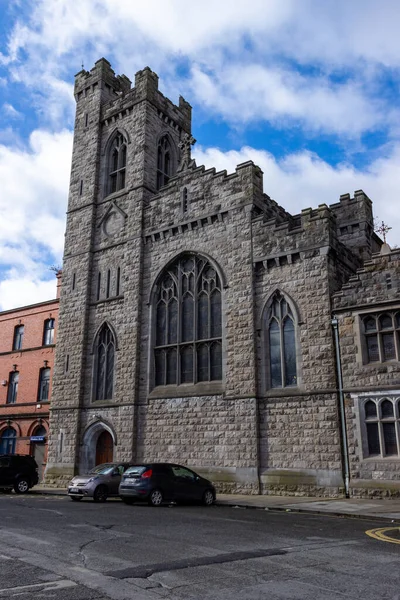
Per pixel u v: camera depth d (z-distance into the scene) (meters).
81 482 21.84
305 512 17.16
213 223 28.62
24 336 40.75
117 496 22.12
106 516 15.48
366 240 29.31
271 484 22.94
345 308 22.80
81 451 30.47
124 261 32.12
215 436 25.31
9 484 26.00
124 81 39.97
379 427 20.89
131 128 35.12
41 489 28.33
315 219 24.83
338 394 22.20
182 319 28.98
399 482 19.92
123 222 33.06
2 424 39.22
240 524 13.87
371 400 21.39
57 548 10.08
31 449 37.09
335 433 21.91
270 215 29.92
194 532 12.28
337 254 24.98
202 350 27.58
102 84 38.03
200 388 26.73
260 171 28.44
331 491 21.33
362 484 20.66
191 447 26.06
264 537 11.62
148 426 28.12
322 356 23.03
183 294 29.34
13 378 40.56
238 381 25.17
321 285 23.84
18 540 10.94
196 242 29.11
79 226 35.38
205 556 9.41
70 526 13.16
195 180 30.08
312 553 9.75
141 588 7.28
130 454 27.92
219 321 27.36
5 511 16.61
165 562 8.91
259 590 7.20
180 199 30.47
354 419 21.55
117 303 31.61
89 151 36.94
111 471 22.33
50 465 31.34
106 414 29.94
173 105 37.16
